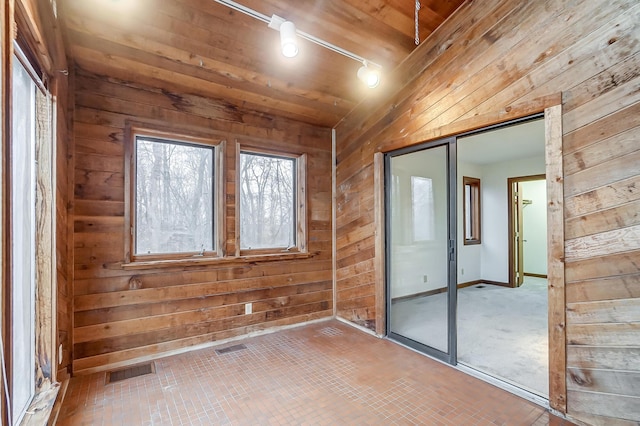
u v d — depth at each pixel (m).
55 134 1.97
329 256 3.89
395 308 3.26
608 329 1.78
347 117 3.72
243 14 2.30
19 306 1.66
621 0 1.73
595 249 1.83
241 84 2.94
